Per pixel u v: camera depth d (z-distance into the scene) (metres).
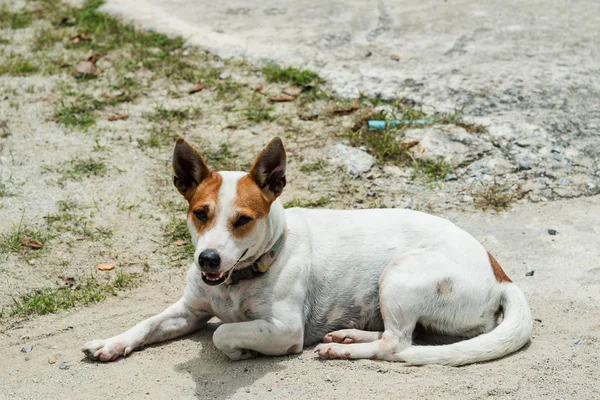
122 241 2.83
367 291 2.43
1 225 2.86
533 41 3.86
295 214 2.48
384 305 2.37
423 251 2.41
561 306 2.57
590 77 3.56
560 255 2.77
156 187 3.07
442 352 2.34
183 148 2.32
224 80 3.66
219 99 3.54
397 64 3.70
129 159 3.20
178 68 3.74
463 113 3.39
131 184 3.08
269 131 3.35
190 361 2.38
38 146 3.25
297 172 3.14
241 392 2.27
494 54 3.74
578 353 2.39
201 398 2.26
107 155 3.21
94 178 3.09
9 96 3.55
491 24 4.05
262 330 2.34
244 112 3.46
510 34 3.94
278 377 2.31
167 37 4.04
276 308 2.36
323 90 3.56
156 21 4.24
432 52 3.79
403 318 2.36
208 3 4.47
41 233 2.84
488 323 2.42
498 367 2.34
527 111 3.39
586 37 3.88
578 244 2.81
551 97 3.46
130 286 2.67
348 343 2.40
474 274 2.40
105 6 4.45
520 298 2.41
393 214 2.50
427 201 3.02
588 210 2.96
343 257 2.43
